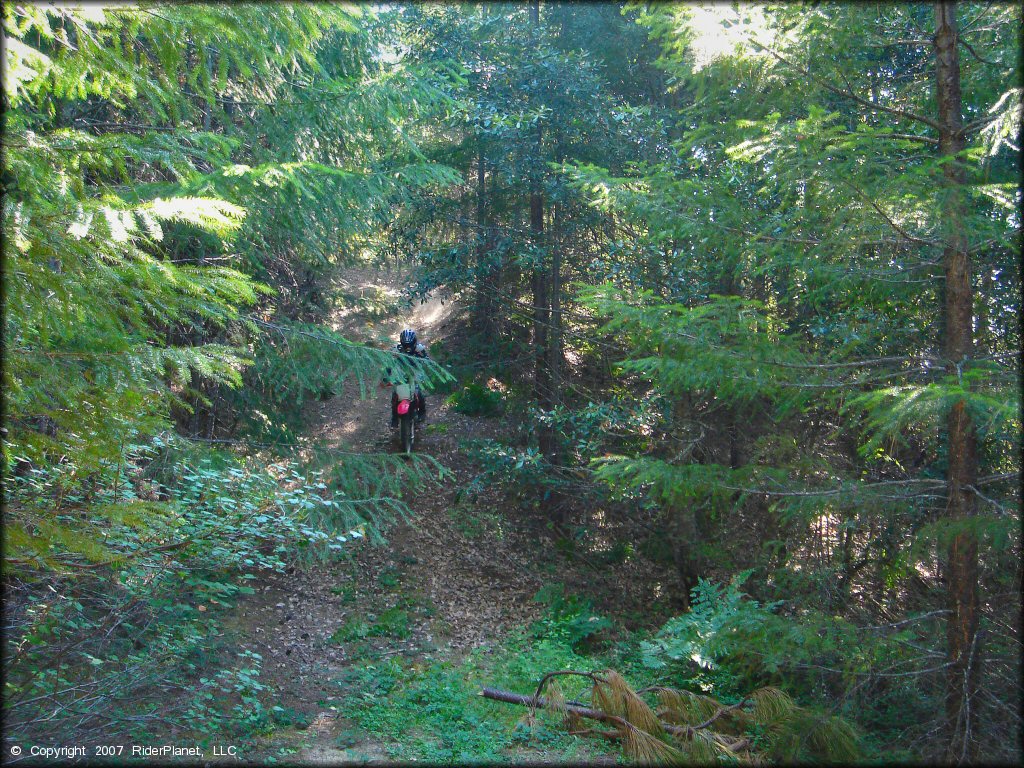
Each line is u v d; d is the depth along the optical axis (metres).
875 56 6.14
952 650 4.48
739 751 4.96
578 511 12.19
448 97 7.49
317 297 12.18
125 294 2.59
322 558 7.04
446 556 10.96
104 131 5.80
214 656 7.09
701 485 4.89
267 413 10.21
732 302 4.68
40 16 2.64
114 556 2.64
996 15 4.49
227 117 6.48
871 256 4.97
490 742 6.03
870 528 6.69
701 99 5.04
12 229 2.22
